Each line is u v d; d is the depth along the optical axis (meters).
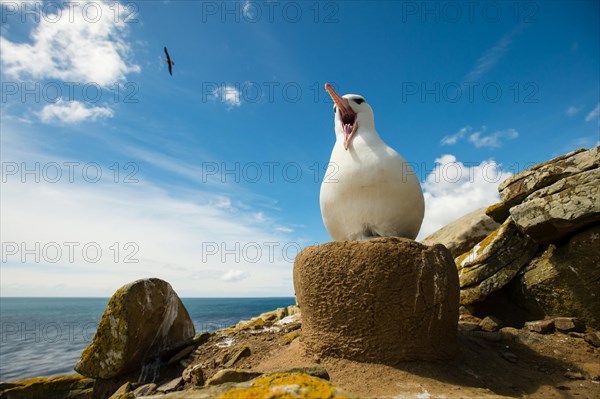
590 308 6.64
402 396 4.07
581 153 6.93
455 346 5.32
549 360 5.76
